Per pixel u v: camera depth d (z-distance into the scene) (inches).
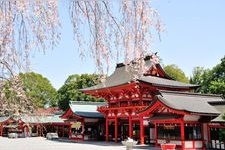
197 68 2723.9
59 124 2625.5
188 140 1215.6
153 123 1448.1
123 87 1590.8
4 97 253.1
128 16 221.5
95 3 218.1
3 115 259.6
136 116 1590.8
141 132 1509.6
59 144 1749.5
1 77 243.0
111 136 1958.7
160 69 1713.8
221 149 1205.7
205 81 2517.2
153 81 1617.9
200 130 1261.1
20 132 2549.2
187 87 1679.4
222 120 1178.0
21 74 250.5
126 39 227.6
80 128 2188.7
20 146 1600.6
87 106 2260.1
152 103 1310.3
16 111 257.9
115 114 1755.7
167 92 1366.9
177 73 2910.9
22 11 204.4
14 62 233.1
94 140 2023.9
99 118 2080.5
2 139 2340.1
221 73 2383.1
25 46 225.5
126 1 218.8
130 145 1181.7
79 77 3228.3
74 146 1576.0
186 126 1229.7
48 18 210.7
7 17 207.3
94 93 1822.1
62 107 3245.6
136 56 234.4
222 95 1611.7
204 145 1243.2
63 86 3341.5
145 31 225.9
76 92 3179.1
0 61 231.3
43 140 2204.7
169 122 1274.6
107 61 233.6
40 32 217.8
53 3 208.4
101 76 241.1
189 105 1295.5
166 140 1293.1
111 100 1808.6
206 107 1323.8
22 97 258.7
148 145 1441.9
